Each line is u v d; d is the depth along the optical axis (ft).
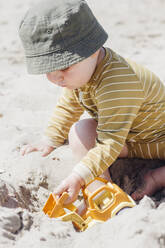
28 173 7.41
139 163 8.00
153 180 7.39
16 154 8.04
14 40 17.92
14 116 10.46
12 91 12.17
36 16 6.32
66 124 8.07
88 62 6.53
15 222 5.82
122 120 6.59
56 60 6.24
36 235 5.62
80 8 6.32
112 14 21.68
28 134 8.93
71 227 5.96
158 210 5.67
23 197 6.81
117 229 5.38
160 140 7.66
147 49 15.96
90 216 6.18
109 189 6.31
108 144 6.50
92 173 6.41
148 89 7.12
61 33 6.19
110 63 6.80
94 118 7.48
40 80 13.11
